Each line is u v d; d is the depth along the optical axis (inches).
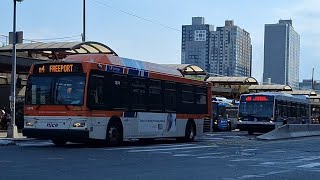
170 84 952.9
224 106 1893.5
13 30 1008.2
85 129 733.9
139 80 859.4
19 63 1174.3
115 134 798.5
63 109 740.7
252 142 1049.5
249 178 456.1
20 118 1219.9
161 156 658.2
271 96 1486.2
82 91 738.2
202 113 1074.7
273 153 770.2
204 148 835.4
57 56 1306.6
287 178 466.0
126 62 839.1
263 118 1472.7
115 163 548.7
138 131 853.8
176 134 969.5
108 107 780.6
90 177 423.8
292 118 1636.3
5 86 1529.3
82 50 1254.9
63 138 750.5
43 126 752.3
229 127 1924.2
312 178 472.1
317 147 926.4
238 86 2475.4
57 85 752.3
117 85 802.8
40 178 406.9
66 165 510.6
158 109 909.8
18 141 934.4
